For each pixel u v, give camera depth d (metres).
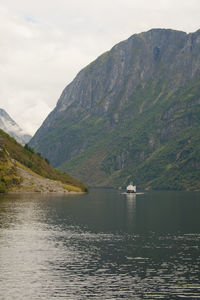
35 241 97.88
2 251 85.88
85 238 103.56
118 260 79.50
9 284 63.81
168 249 90.44
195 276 68.69
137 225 131.25
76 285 63.69
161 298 58.75
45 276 68.12
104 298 58.44
